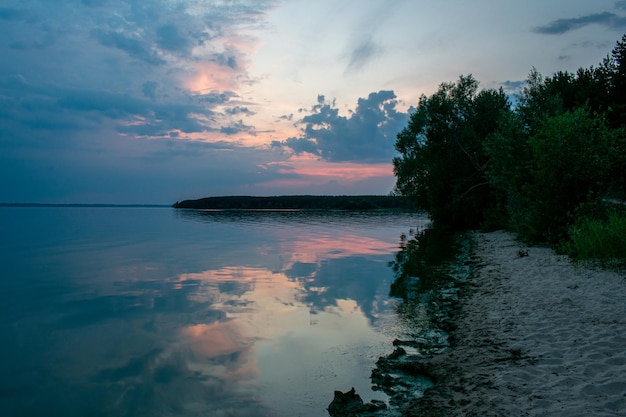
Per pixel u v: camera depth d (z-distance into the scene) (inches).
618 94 1368.1
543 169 694.5
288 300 450.6
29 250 963.3
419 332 329.4
